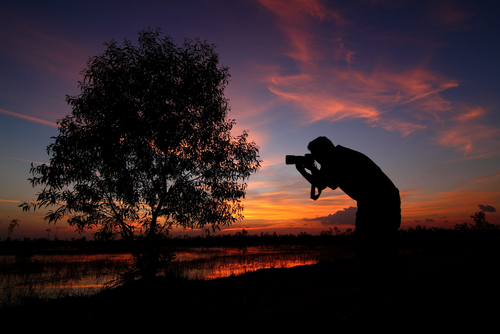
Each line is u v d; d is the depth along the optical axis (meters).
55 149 7.20
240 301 5.21
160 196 8.04
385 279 4.04
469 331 1.99
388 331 2.14
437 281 3.69
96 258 21.88
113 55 8.07
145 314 4.84
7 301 6.86
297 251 27.56
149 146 7.95
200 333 3.35
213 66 8.89
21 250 26.95
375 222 2.28
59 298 6.52
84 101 7.75
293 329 2.74
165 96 8.13
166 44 8.49
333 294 4.70
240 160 9.13
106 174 7.68
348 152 2.49
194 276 10.59
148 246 7.80
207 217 8.34
